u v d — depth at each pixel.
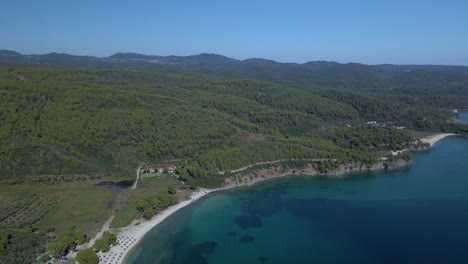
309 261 148.38
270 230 174.88
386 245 159.62
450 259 147.62
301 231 173.88
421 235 168.00
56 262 141.12
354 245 160.12
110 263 143.38
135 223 176.12
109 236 154.25
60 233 161.38
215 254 153.50
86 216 178.00
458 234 168.25
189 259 149.38
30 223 167.50
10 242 148.62
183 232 171.88
